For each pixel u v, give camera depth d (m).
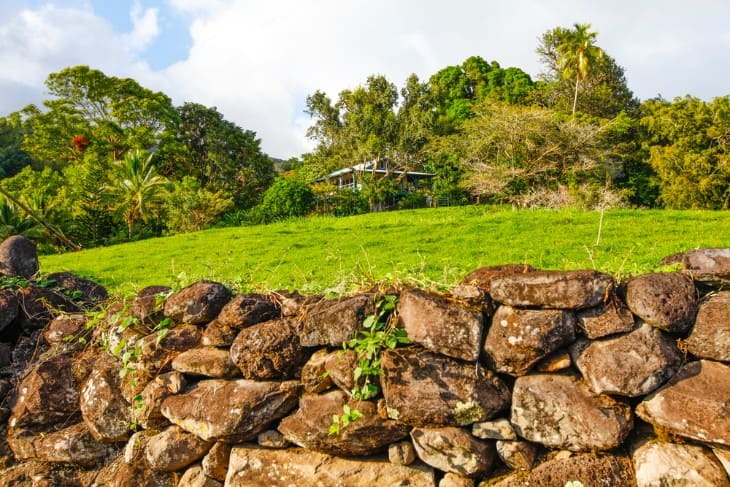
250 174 44.41
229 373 3.13
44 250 23.12
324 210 30.30
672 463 2.40
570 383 2.61
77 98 42.66
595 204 21.25
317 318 2.94
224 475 3.11
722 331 2.40
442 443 2.68
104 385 3.50
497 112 30.84
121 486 3.27
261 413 2.97
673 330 2.50
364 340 2.77
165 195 28.88
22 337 4.09
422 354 2.76
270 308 3.23
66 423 3.62
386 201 39.12
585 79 41.12
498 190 28.64
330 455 2.91
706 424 2.30
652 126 32.62
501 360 2.66
